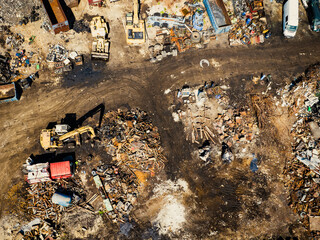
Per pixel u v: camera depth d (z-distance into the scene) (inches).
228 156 1146.0
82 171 1115.9
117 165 1124.5
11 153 1129.4
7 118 1173.7
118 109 1211.9
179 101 1242.0
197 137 1190.3
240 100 1252.5
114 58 1291.8
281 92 1272.1
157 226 1063.0
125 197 1085.1
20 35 1282.0
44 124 1178.0
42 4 1254.3
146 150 1141.1
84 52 1288.1
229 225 1078.4
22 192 1075.9
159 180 1120.8
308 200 1084.5
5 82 1214.9
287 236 1069.8
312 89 1245.1
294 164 1151.6
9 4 1290.6
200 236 1062.4
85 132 1162.6
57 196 1032.2
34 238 1017.5
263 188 1128.2
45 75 1244.5
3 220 1040.8
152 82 1269.7
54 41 1290.6
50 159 1129.4
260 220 1087.0
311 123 1182.9
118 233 1045.8
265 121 1214.9
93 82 1251.2
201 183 1127.6
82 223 1047.0
